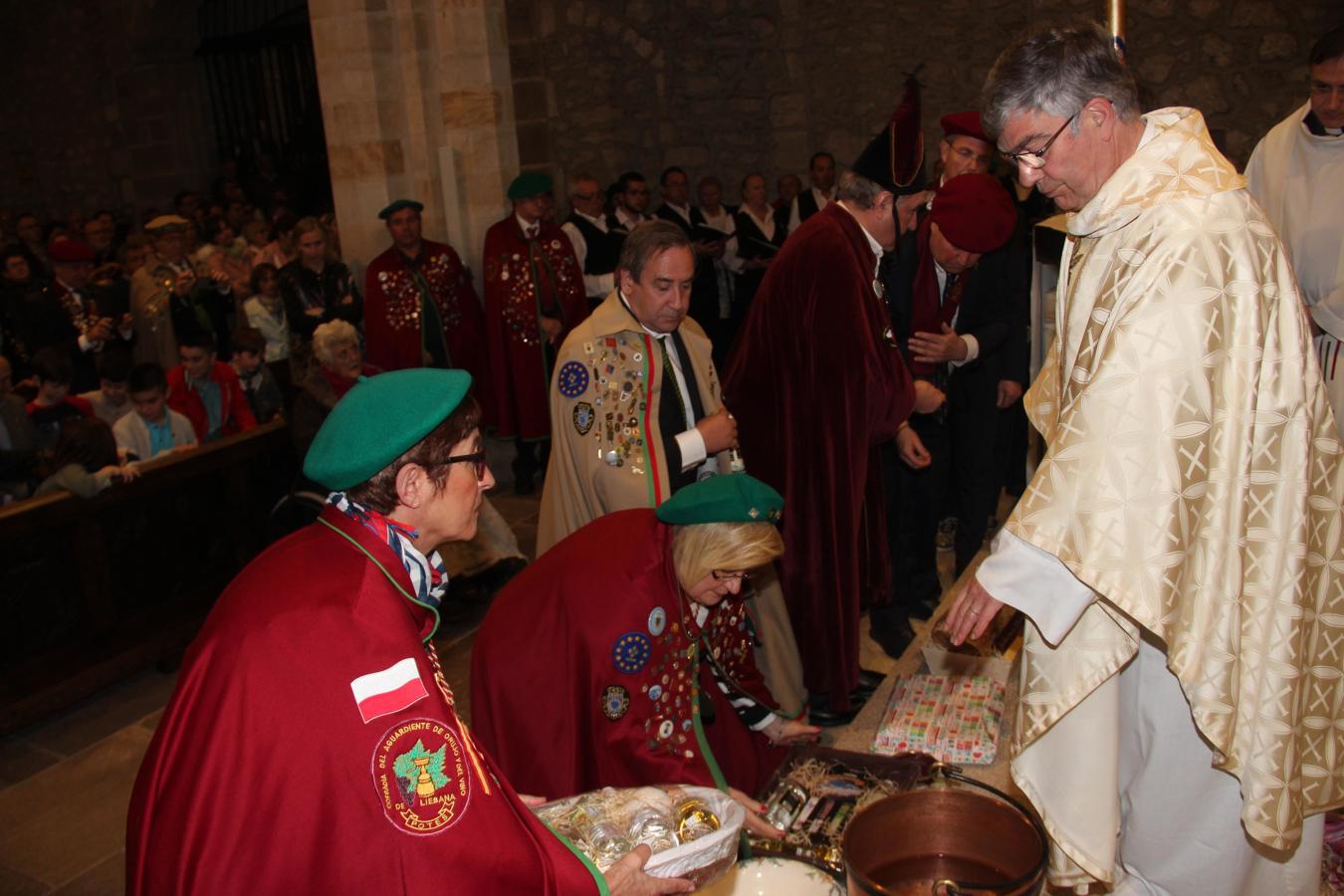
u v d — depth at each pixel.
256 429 4.70
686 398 2.95
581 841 1.78
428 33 6.19
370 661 1.36
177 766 1.32
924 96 8.28
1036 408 1.94
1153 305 1.56
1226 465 1.58
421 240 6.05
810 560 3.12
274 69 11.22
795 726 2.66
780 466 3.14
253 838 1.29
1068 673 1.70
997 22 7.93
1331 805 1.77
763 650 2.95
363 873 1.33
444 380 1.51
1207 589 1.60
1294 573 1.63
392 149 6.23
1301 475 1.62
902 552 3.68
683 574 2.20
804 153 8.71
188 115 11.55
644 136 8.98
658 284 2.77
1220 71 7.13
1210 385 1.55
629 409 2.85
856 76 8.46
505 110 6.35
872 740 2.81
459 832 1.37
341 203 6.29
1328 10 6.82
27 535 3.82
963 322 3.87
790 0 8.41
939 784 2.20
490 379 6.37
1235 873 1.81
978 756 2.57
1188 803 1.81
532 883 1.45
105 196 12.23
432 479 1.50
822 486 3.08
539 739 2.29
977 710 2.75
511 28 8.28
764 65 8.62
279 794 1.30
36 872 3.10
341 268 6.11
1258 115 7.10
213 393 5.12
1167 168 1.59
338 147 6.20
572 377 2.89
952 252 3.31
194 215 10.34
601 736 2.24
